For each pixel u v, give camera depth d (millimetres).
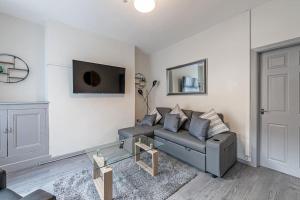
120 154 2168
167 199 1688
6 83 2543
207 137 2410
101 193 1694
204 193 1778
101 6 2273
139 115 4441
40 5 2264
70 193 1769
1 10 2424
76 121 2977
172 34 3258
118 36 3350
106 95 3395
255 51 2348
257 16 2309
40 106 2580
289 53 2113
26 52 2723
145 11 2039
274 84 2258
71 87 2916
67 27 2857
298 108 2047
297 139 2061
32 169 2357
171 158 2715
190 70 3404
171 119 2994
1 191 1187
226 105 2752
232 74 2646
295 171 2084
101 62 3297
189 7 2291
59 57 2781
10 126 2297
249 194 1749
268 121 2332
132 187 1880
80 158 2807
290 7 2008
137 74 4387
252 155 2406
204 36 3082
